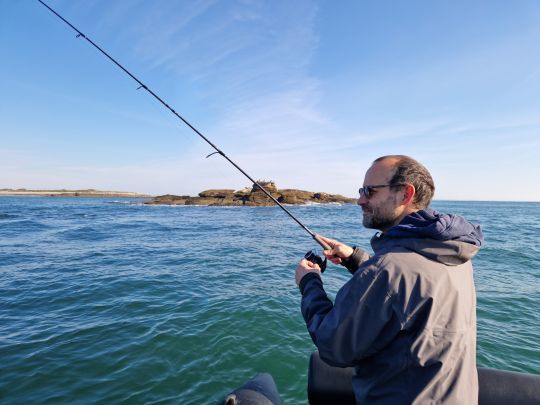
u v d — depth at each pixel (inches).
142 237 642.2
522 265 367.9
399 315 49.1
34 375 148.0
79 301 247.9
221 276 330.3
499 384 77.7
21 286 286.2
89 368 154.3
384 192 63.3
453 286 50.8
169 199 2377.0
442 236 51.8
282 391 141.3
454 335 48.5
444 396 46.8
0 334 188.4
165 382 145.3
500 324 203.9
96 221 1002.7
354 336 51.8
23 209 1590.8
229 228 855.7
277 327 201.0
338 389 85.7
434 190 64.0
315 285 69.0
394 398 50.3
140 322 206.4
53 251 467.8
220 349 173.3
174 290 277.4
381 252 55.3
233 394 79.4
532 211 2128.4
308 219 1178.0
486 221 1093.8
